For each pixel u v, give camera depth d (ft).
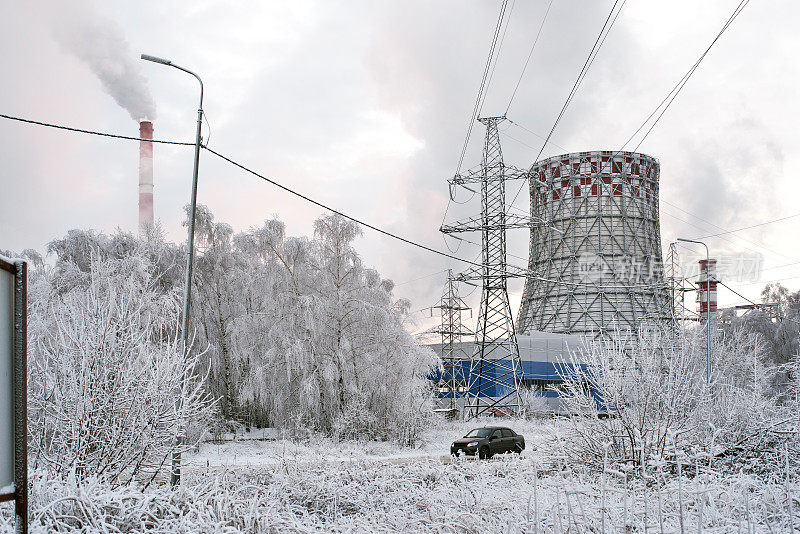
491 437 86.43
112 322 38.52
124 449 35.96
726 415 46.24
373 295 122.72
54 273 98.94
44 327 42.75
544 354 218.18
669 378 43.83
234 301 121.80
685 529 25.54
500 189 168.35
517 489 35.96
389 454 96.53
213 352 110.83
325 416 112.06
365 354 116.16
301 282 120.26
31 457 35.58
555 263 297.53
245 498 36.35
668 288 213.05
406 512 34.71
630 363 45.34
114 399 35.94
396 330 119.24
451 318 186.91
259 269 121.80
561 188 301.22
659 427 42.01
